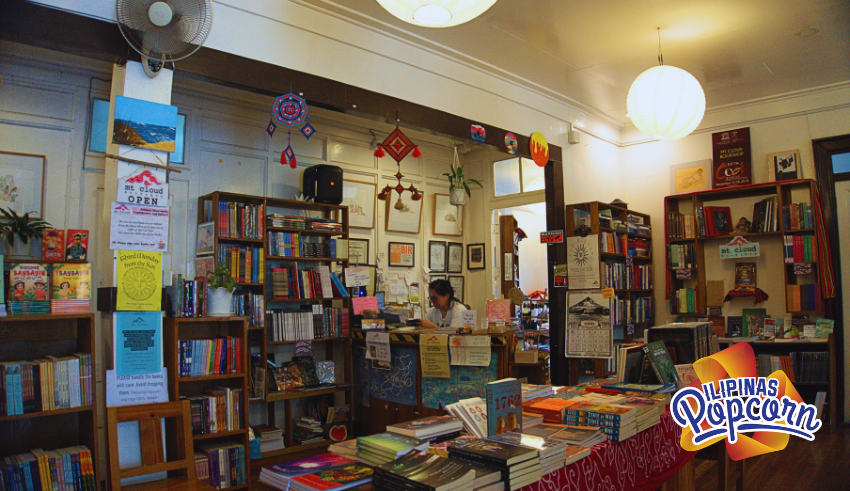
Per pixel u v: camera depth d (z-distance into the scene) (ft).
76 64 14.71
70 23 9.64
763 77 18.93
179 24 9.68
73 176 14.69
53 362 9.71
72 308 10.34
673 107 14.46
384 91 14.65
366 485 6.00
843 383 19.17
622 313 21.11
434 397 15.23
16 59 14.03
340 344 19.35
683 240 22.44
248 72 11.97
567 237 20.31
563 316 19.76
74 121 14.83
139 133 10.18
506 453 6.28
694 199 22.08
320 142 20.10
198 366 12.27
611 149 23.84
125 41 10.21
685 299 22.13
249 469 12.78
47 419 10.54
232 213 16.03
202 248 16.15
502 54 16.61
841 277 19.48
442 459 6.02
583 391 10.82
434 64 16.03
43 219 14.14
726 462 11.41
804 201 20.03
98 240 14.96
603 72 18.19
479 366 14.46
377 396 16.97
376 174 21.86
